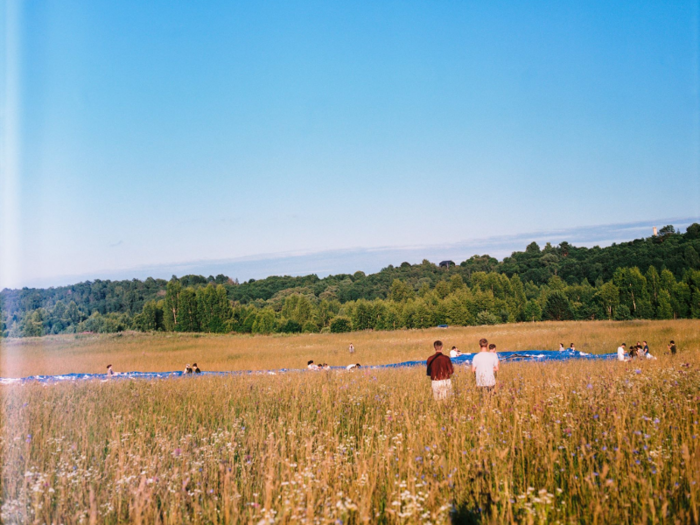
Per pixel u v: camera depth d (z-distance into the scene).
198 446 5.80
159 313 86.88
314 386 10.02
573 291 104.25
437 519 3.27
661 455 4.09
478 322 84.81
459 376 10.98
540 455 4.35
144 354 38.78
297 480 3.94
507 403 6.64
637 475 3.77
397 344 39.91
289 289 156.62
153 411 8.07
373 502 3.77
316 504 3.60
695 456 3.88
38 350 33.81
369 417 7.09
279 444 5.59
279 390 9.50
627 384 7.29
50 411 7.35
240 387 10.34
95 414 7.36
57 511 3.88
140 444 5.49
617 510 3.30
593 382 7.81
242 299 152.88
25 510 3.84
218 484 4.50
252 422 6.73
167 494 4.12
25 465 4.72
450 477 3.86
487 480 3.93
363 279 167.25
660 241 132.62
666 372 8.59
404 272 171.75
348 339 49.81
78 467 4.73
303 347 42.22
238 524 3.63
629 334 35.12
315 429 6.22
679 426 4.98
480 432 5.21
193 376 14.36
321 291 159.12
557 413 5.64
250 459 4.91
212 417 7.48
